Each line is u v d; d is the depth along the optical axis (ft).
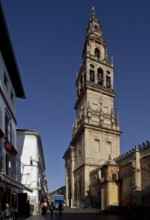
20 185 88.17
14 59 93.61
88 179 206.59
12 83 109.09
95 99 237.66
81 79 263.49
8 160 95.86
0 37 82.58
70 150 254.27
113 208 140.15
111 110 238.07
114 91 247.50
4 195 83.56
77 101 259.39
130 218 104.58
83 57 269.64
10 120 102.37
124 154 156.97
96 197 183.83
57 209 192.95
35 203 144.77
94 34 266.77
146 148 133.18
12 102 108.99
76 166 239.91
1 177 65.67
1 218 65.98
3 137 85.35
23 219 95.61
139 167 136.15
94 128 220.64
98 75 252.01
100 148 218.18
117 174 157.28
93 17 276.82
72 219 100.07
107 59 262.47
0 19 74.43
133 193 133.69
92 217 110.52
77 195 226.79
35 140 155.12
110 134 226.17
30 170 150.00
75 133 245.45
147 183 127.95
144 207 114.93
